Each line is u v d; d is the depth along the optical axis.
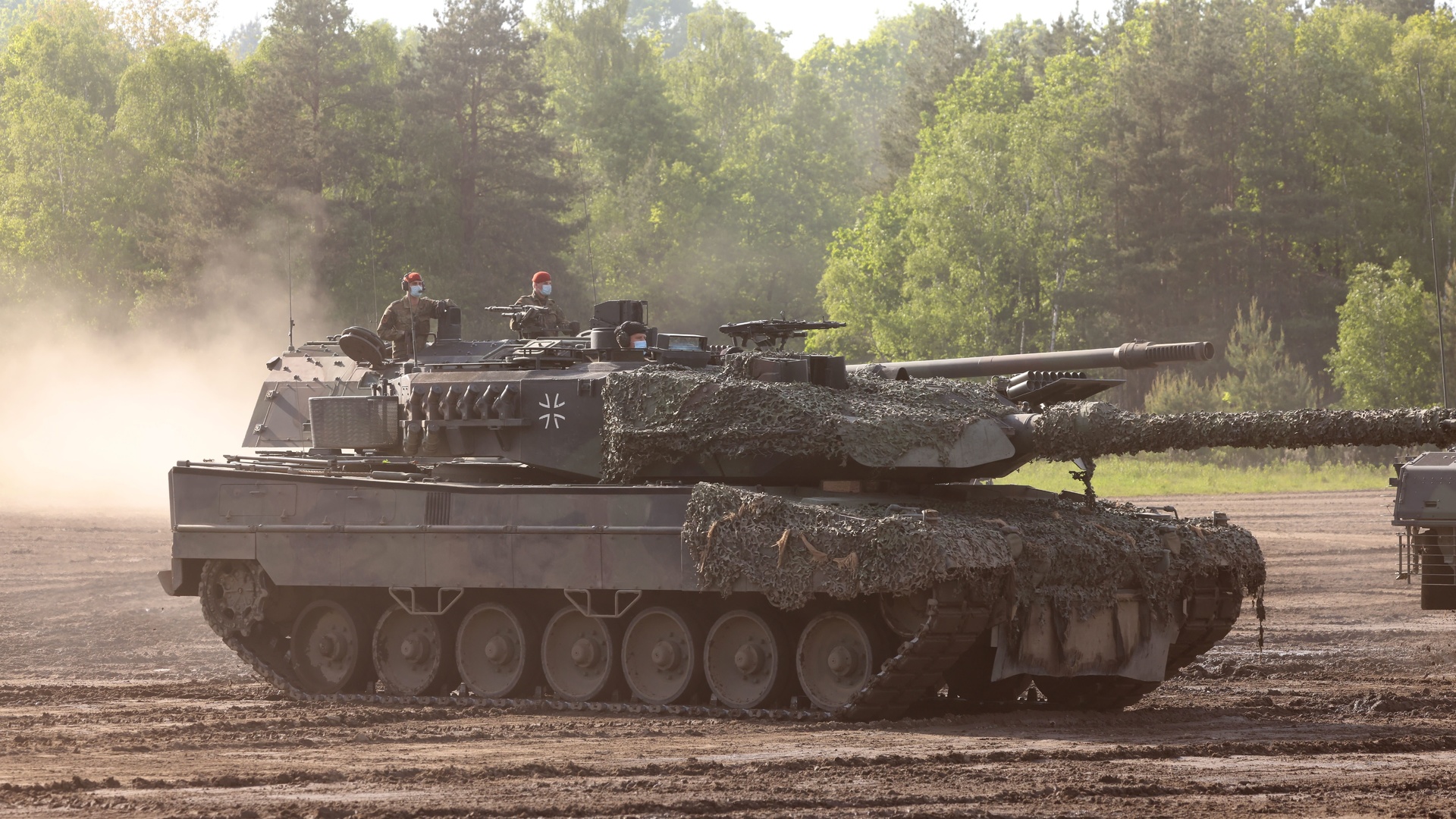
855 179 178.12
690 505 22.81
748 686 23.44
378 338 29.83
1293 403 98.44
